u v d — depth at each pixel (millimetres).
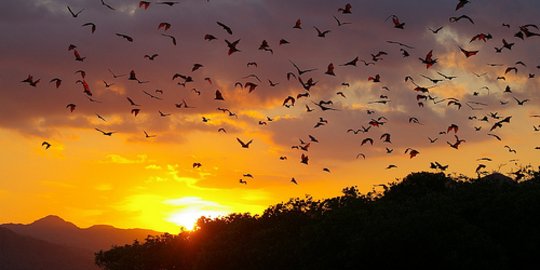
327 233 50062
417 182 64062
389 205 52469
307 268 49656
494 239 47125
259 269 53281
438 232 45469
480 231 45812
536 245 46094
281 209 62406
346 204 55875
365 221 49219
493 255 44406
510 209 48406
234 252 55969
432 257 45031
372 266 46375
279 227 57688
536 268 47344
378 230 45906
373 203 56188
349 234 49281
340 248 49281
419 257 44969
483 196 51625
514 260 47531
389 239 45000
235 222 64062
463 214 50844
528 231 46969
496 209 48781
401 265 45719
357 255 46188
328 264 48844
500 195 49656
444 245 44438
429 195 53781
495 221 48500
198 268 57875
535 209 47281
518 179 55312
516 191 49969
